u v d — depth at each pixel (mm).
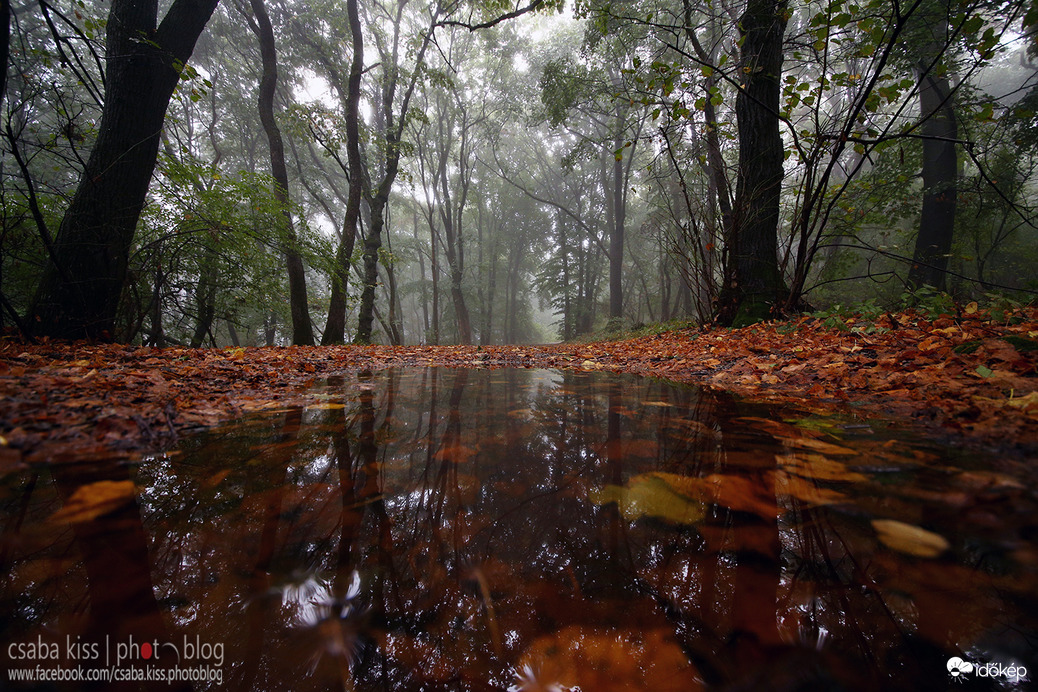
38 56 5148
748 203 6297
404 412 2232
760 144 6297
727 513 976
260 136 18281
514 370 4504
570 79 11906
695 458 1396
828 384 2654
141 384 2459
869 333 3717
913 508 943
